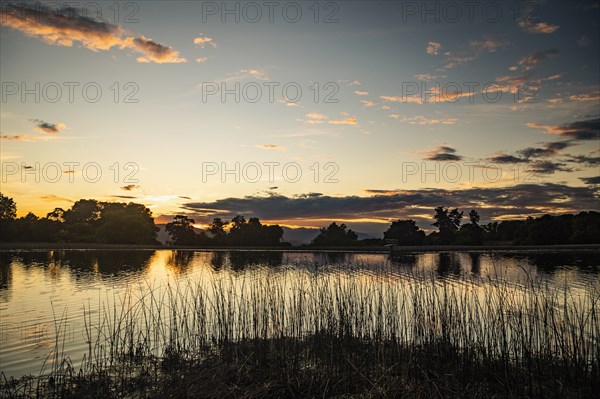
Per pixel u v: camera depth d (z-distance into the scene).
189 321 16.41
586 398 9.95
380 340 12.72
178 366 11.73
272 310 14.20
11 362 12.12
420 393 9.74
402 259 47.09
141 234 88.75
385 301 16.61
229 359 12.34
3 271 35.41
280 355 11.92
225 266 39.84
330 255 55.81
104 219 90.56
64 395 9.87
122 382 10.48
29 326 15.84
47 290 24.81
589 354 11.60
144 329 15.48
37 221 88.19
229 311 14.93
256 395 9.98
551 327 11.91
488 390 10.51
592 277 28.20
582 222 74.81
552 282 25.17
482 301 16.64
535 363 11.30
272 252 64.12
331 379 10.82
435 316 13.08
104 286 26.47
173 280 29.11
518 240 79.62
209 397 9.77
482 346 11.70
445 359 11.69
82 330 15.34
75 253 58.75
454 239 87.81
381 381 10.41
